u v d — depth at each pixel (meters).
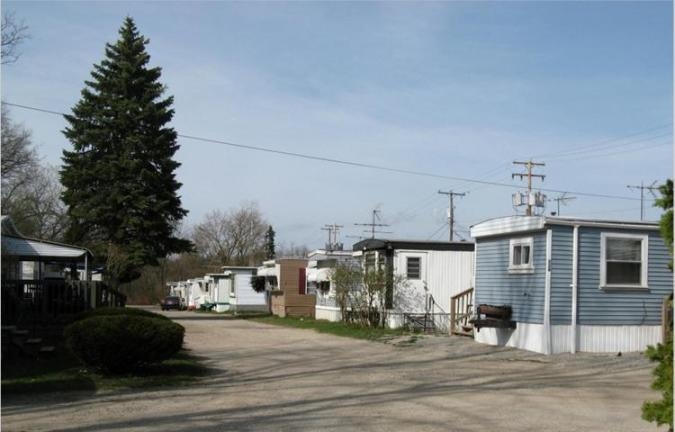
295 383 12.73
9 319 17.56
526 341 17.92
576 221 17.27
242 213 90.00
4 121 37.91
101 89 38.44
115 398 11.08
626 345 17.44
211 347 20.38
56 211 50.81
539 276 17.55
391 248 26.08
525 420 8.99
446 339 21.25
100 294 19.78
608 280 17.45
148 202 36.94
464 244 26.42
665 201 5.84
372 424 8.75
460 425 8.66
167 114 38.66
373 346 20.42
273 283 50.41
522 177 46.12
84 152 37.78
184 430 8.43
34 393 11.55
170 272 92.75
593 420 8.99
